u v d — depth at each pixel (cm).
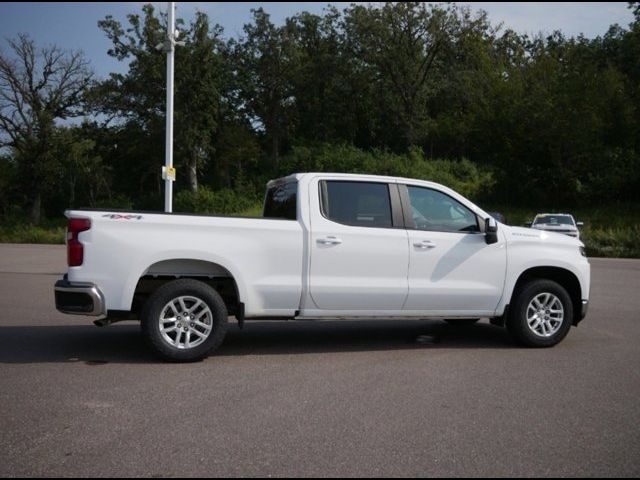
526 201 4650
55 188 5891
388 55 6281
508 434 427
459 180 5578
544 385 552
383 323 893
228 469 364
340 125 6869
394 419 456
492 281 702
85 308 593
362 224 673
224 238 628
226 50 6353
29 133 5409
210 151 5575
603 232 2994
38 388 525
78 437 412
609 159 4375
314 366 618
